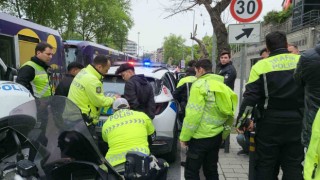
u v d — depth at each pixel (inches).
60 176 102.6
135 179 113.4
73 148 108.7
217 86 169.2
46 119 107.8
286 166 155.5
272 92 148.6
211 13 366.3
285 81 146.9
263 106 153.0
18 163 92.0
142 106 215.8
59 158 104.0
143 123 159.8
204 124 171.3
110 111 217.8
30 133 103.1
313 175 95.0
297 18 919.7
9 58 414.0
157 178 129.1
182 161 255.3
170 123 238.8
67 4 822.5
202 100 165.8
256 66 152.6
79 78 196.1
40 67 223.6
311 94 128.3
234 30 266.7
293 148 152.3
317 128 96.1
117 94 231.5
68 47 722.2
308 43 748.0
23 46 446.3
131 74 215.6
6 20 410.6
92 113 196.2
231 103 169.5
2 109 139.4
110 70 250.2
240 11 263.9
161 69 288.2
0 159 105.3
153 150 231.6
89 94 193.0
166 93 252.1
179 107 276.2
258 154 157.6
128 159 116.6
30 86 219.6
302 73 129.3
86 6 1261.1
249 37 264.7
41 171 97.1
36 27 485.1
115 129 155.2
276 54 150.8
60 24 846.5
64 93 239.1
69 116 113.3
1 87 150.5
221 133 175.8
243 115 154.6
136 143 152.4
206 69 172.7
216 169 181.8
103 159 112.9
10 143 108.4
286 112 149.1
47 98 117.3
